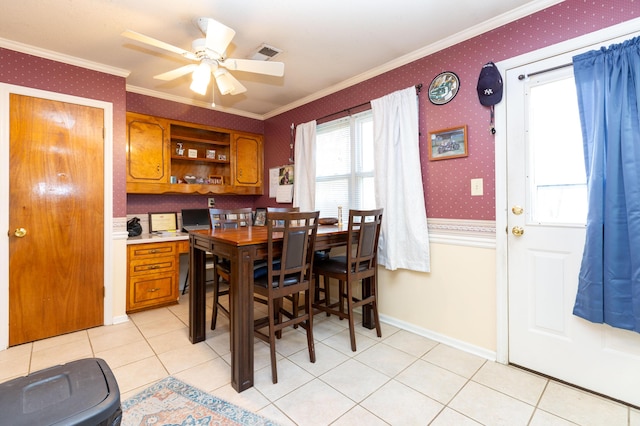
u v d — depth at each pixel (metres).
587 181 1.83
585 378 1.90
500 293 2.22
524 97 2.11
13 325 2.50
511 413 1.70
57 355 2.35
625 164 1.67
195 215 4.12
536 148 2.08
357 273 2.49
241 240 1.97
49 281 2.66
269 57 2.76
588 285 1.81
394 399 1.83
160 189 3.61
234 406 1.76
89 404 1.00
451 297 2.50
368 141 3.24
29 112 2.56
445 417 1.67
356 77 3.19
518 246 2.15
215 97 3.81
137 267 3.21
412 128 2.66
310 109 3.81
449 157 2.49
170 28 2.31
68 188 2.74
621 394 1.78
